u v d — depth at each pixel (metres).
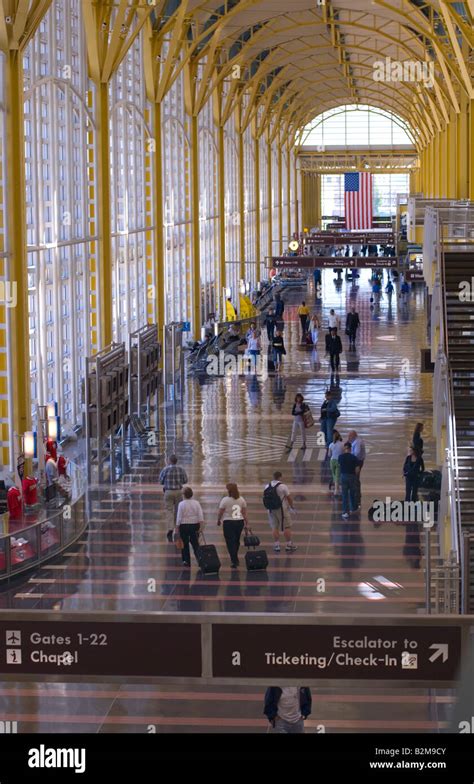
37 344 27.88
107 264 34.12
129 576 18.89
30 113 27.19
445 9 40.81
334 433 24.80
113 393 26.89
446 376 20.59
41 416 22.28
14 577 18.84
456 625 7.23
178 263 49.12
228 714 13.35
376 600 17.38
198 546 19.16
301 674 7.33
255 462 28.06
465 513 17.83
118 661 7.41
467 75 42.25
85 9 32.12
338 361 42.84
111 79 35.81
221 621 7.35
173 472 21.41
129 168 38.91
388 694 13.85
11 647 7.45
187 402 37.41
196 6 44.28
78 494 21.91
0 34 23.83
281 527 21.83
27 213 27.39
